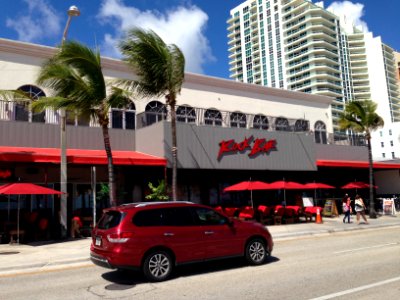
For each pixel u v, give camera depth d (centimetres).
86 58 1448
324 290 685
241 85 2731
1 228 1667
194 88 2527
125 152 2056
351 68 14525
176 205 891
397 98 14975
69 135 1936
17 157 1517
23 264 1080
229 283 772
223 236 916
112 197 1504
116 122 2205
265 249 989
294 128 2714
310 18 13262
